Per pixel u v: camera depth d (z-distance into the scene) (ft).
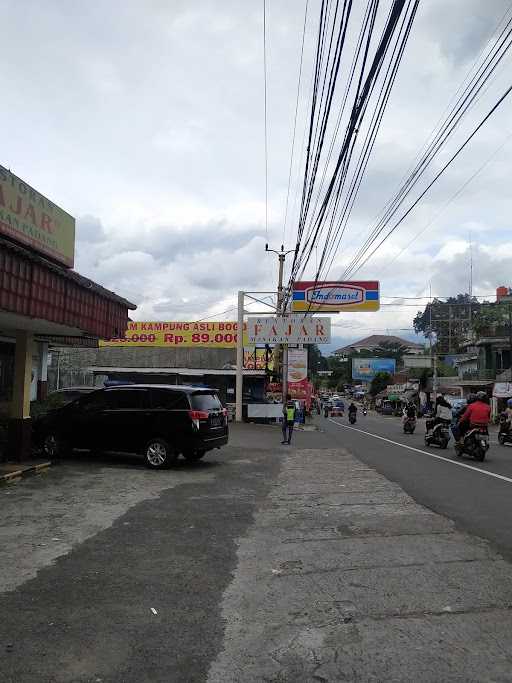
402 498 29.76
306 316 102.42
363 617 14.30
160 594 15.96
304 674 11.53
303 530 23.04
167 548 20.44
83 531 22.72
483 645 12.75
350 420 129.59
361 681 11.25
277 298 105.29
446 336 214.48
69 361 122.42
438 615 14.39
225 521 24.57
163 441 38.81
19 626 13.82
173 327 127.65
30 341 39.01
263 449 55.62
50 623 13.98
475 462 46.29
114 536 22.00
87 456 44.70
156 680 11.30
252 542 21.26
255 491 31.71
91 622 14.05
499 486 33.55
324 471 40.06
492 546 20.54
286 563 18.72
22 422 38.37
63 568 18.20
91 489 31.58
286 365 104.32
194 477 36.19
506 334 142.10
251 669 11.73
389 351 380.58
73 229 41.22
